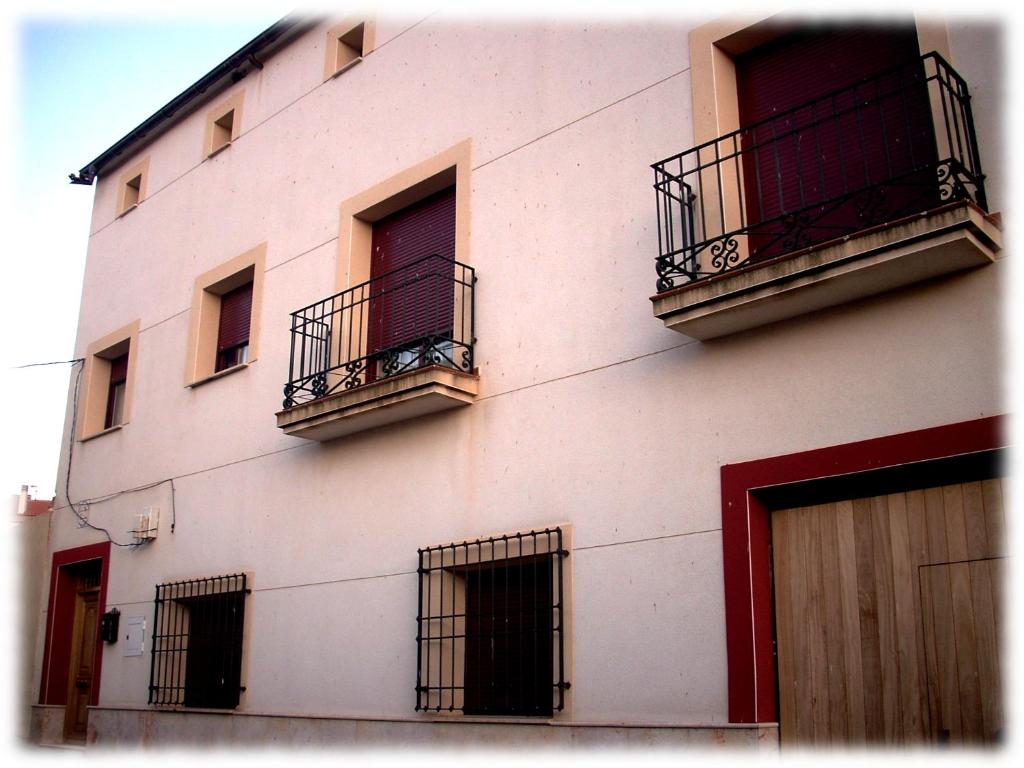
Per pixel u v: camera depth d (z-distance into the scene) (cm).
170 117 1262
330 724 810
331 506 882
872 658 551
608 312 708
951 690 521
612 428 684
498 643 728
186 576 1021
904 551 552
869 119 628
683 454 641
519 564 716
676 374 657
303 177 1023
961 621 524
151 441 1135
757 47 695
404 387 777
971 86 561
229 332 1111
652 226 698
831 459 570
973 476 533
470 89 866
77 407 1298
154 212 1256
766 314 603
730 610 593
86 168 1391
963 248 522
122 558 1129
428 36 926
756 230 662
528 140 801
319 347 932
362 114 973
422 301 876
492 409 765
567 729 648
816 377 589
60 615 1220
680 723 598
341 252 943
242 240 1084
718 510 615
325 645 847
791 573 592
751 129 673
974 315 536
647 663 625
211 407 1055
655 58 728
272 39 1106
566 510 695
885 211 553
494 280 794
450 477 782
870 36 643
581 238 740
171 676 1000
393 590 803
